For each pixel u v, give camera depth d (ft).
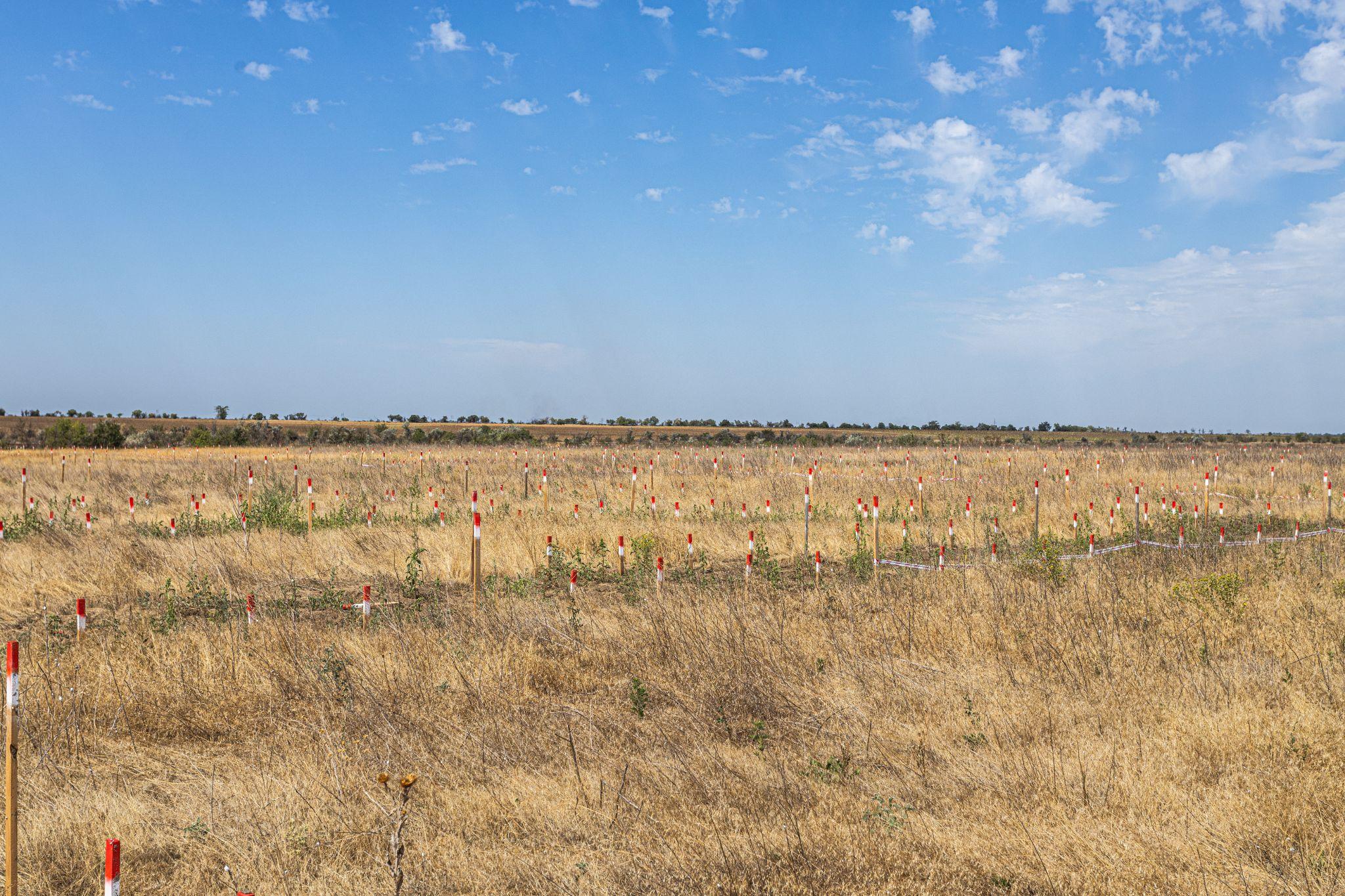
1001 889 14.39
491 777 18.81
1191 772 18.70
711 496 70.18
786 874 14.70
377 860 15.12
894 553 47.14
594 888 14.20
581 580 40.42
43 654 26.50
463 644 27.53
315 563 42.55
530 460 119.65
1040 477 91.66
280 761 19.58
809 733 21.63
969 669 26.17
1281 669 25.23
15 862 13.41
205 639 27.02
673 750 20.18
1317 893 14.10
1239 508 70.28
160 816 16.81
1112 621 30.63
